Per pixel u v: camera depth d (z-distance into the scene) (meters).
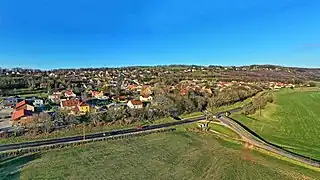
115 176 59.66
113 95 175.62
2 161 66.88
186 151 77.25
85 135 89.94
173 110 124.81
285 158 70.06
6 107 140.75
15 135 85.69
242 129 98.31
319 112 127.25
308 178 59.31
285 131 96.94
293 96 176.62
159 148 79.62
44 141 82.50
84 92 183.88
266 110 133.12
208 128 103.50
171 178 59.06
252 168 65.06
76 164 66.19
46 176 59.09
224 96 162.25
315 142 84.00
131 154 74.00
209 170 63.78
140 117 112.44
